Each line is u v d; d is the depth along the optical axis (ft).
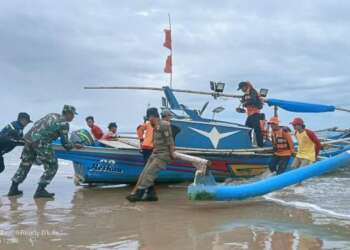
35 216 23.45
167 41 43.34
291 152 36.81
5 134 32.09
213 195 25.49
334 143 43.29
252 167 39.32
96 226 20.99
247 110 40.91
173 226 21.03
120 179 35.58
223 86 41.65
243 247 17.29
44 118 30.68
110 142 38.99
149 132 32.24
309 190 33.50
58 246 17.47
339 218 22.77
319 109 42.24
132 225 21.29
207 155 36.73
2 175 45.65
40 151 30.27
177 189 34.91
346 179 42.22
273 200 28.63
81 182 36.37
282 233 19.51
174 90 41.96
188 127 36.94
